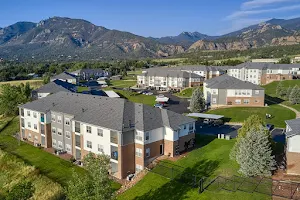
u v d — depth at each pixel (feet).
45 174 154.20
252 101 276.82
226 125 222.28
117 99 168.25
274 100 313.73
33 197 135.23
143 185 131.85
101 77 631.56
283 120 225.56
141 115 152.25
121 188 133.69
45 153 183.01
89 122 155.33
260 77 449.48
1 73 615.57
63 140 181.78
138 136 145.38
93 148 156.66
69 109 178.50
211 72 499.51
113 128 142.61
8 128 241.76
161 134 153.28
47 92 293.02
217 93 282.97
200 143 174.60
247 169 120.26
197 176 131.95
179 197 118.52
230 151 148.25
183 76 450.71
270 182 115.75
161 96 346.74
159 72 478.59
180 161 147.33
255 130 125.08
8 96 278.26
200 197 114.93
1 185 150.10
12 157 176.45
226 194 113.09
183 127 159.94
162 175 136.05
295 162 119.85
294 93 282.97
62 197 132.16
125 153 143.95
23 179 150.61
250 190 112.27
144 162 145.48
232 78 300.81
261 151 119.24
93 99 179.93
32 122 202.28
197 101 260.42
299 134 117.19
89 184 95.25
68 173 154.40
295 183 113.70
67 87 324.19
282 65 445.78
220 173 130.00
